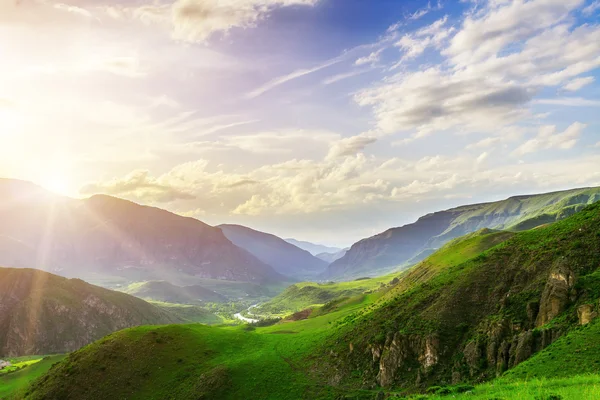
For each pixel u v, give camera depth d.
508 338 64.31
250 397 80.06
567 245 74.12
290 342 107.50
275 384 82.56
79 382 95.38
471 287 80.94
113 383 93.44
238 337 116.38
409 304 88.81
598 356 44.91
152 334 111.69
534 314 65.19
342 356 86.25
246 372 88.31
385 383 72.50
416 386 67.25
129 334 112.44
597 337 48.69
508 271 79.12
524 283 73.44
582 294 60.50
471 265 89.88
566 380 39.16
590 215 80.50
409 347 75.12
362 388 74.56
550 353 50.19
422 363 71.19
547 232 85.12
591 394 31.83
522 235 92.12
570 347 49.31
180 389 87.75
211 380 86.31
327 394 74.94
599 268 64.31
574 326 55.72
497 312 71.25
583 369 43.56
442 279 92.00
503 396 36.12
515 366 53.53
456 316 75.94
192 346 107.50
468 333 71.44
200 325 131.38
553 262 72.50
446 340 71.69
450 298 80.50
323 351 92.19
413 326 78.31
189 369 95.62
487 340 66.62
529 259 78.31
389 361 75.06
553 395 32.88
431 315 78.75
